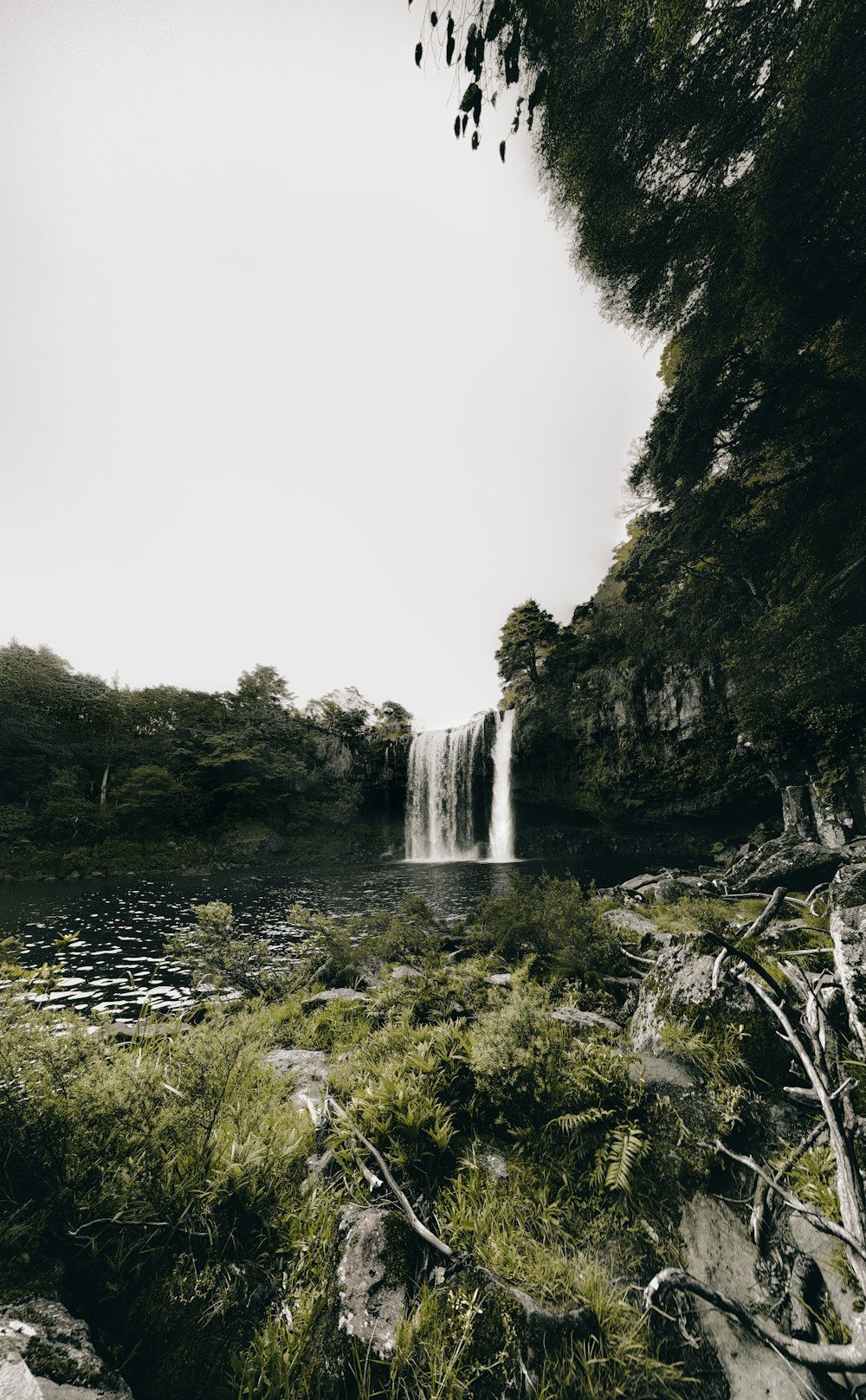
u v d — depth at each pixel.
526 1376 1.93
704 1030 4.07
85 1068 2.75
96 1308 2.05
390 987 6.27
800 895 9.70
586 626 41.97
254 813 45.03
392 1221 2.58
